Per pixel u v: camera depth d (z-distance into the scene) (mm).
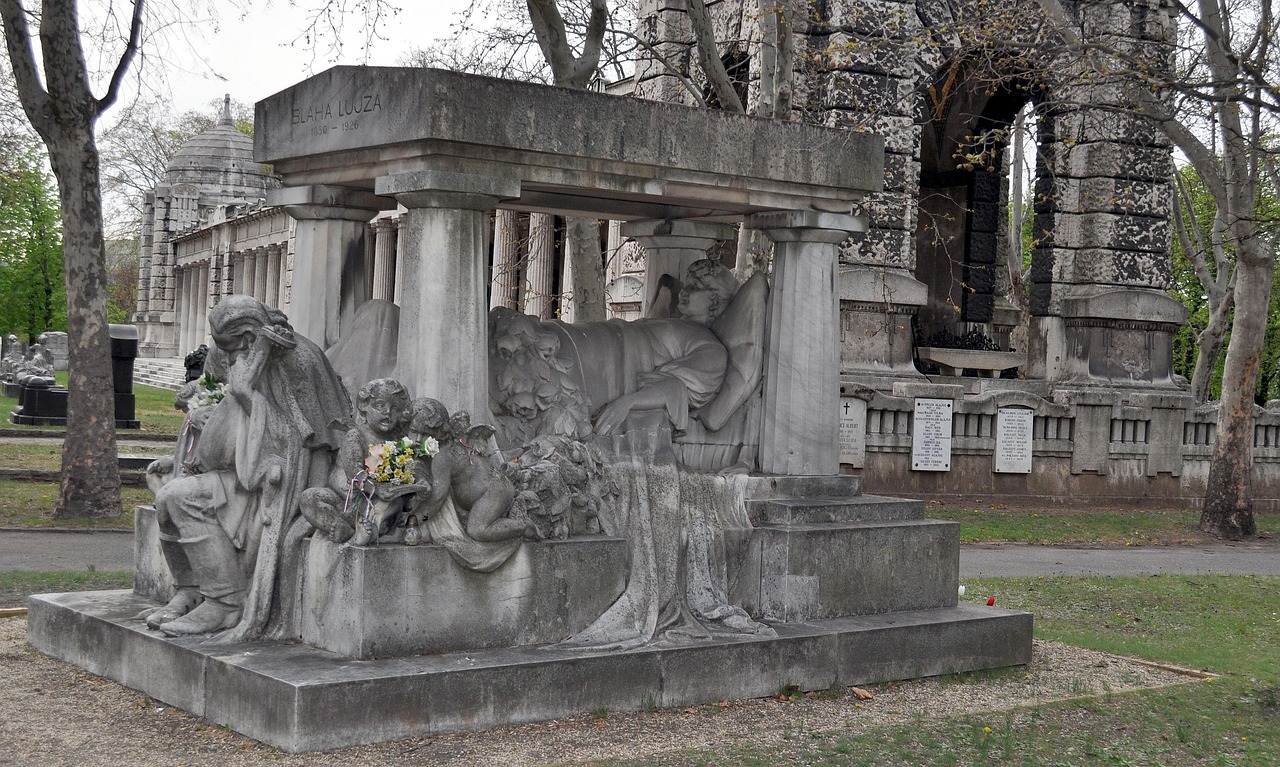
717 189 9281
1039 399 25484
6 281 67500
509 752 6965
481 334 8312
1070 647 10984
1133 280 27625
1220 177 21438
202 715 7367
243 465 7855
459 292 8203
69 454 17531
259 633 7793
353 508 7582
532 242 28125
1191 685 9641
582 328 9828
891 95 24406
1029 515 23375
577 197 10547
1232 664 10570
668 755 7051
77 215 17375
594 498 8625
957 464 24969
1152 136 27609
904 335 24906
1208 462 27281
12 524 16578
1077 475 25953
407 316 8352
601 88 20562
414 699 7102
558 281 34531
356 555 7391
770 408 9906
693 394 9797
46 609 8852
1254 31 17703
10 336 59531
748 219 10109
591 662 7785
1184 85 12469
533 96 8273
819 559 9227
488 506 7832
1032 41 19891
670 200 9797
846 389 23547
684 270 11055
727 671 8352
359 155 8688
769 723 7887
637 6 23500
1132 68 14633
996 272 34344
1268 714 8820
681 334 10039
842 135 9680
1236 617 13219
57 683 8086
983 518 22422
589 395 9508
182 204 91688
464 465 7809
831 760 7145
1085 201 27641
